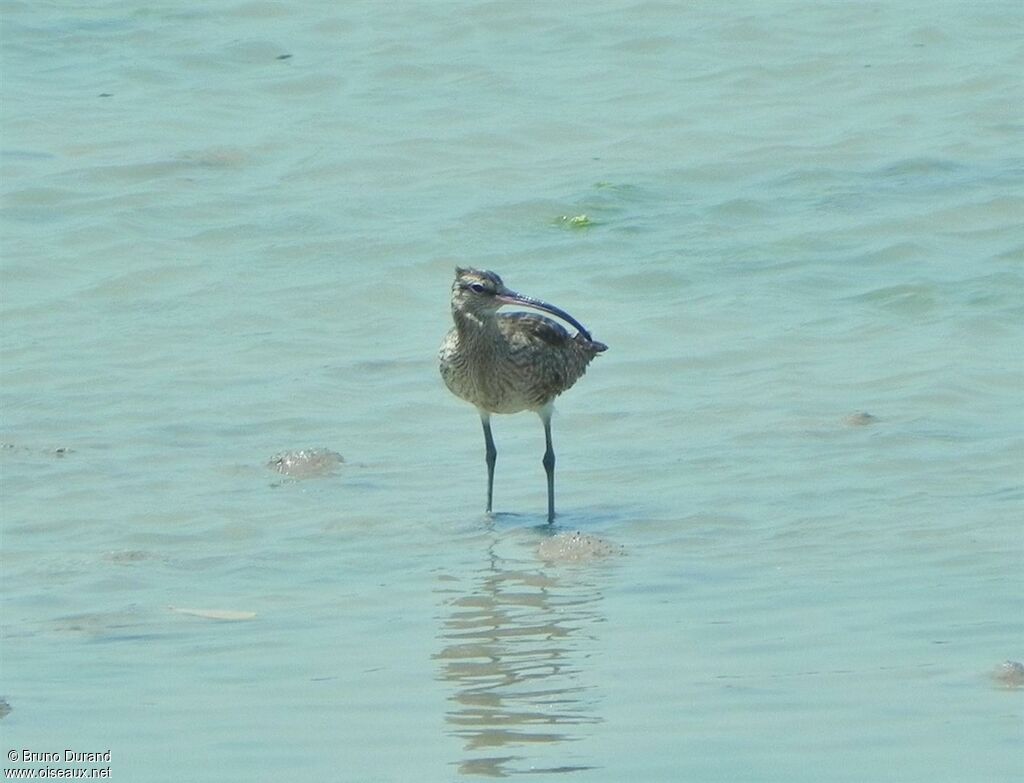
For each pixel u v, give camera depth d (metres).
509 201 21.50
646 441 15.30
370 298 19.05
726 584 12.04
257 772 9.05
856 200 21.16
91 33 28.02
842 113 24.16
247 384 16.84
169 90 25.73
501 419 16.11
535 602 11.81
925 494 13.66
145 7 29.11
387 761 9.16
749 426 15.41
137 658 10.86
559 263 19.75
